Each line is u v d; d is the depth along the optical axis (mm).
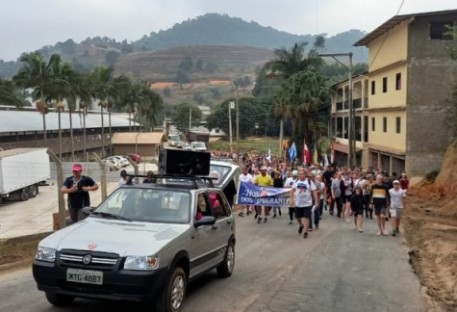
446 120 34094
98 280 7148
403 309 9219
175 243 7906
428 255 14734
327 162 40938
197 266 8938
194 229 8688
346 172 22969
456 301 9906
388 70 39594
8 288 9398
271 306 8938
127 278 7117
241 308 8711
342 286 10625
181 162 10961
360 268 12477
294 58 61156
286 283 10664
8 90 82500
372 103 44500
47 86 67938
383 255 14320
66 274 7246
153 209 8836
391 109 38469
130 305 8328
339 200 23141
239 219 21781
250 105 120438
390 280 11359
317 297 9703
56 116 85500
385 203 18328
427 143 35406
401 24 36281
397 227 18297
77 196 11961
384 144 40969
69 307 8180
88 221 8492
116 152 98312
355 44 46312
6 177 38438
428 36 35031
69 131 82500
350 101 35188
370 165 46156
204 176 10719
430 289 10750
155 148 97875
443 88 35000
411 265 13156
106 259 7199
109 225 8250
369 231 19219
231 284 10344
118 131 109875
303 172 17219
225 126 124125
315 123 51938
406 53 35406
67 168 45000
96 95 90938
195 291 9680
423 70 35188
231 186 20828
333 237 17375
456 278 11422
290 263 12750
